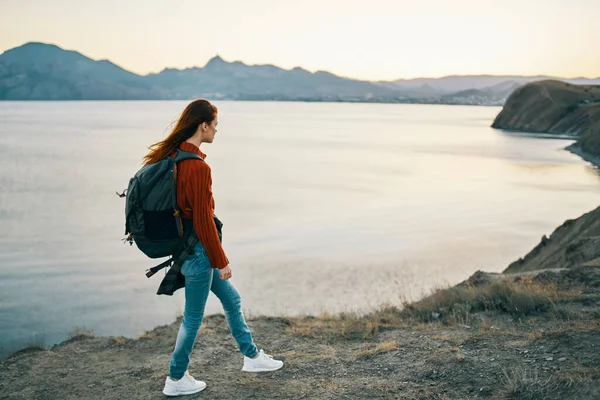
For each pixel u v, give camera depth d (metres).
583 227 16.81
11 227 31.70
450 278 20.25
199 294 3.42
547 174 67.75
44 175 60.69
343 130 196.25
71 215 36.31
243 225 33.09
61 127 183.62
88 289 18.98
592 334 4.08
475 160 87.94
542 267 15.82
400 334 5.23
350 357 4.55
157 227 3.14
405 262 23.11
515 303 5.96
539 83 194.38
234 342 5.26
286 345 5.20
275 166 77.31
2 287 19.16
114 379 4.38
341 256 24.34
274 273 21.05
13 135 138.75
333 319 6.49
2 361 5.08
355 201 44.59
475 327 5.39
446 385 3.71
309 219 35.53
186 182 3.09
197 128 3.21
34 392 4.20
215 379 4.11
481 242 27.77
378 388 3.73
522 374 3.59
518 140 139.62
